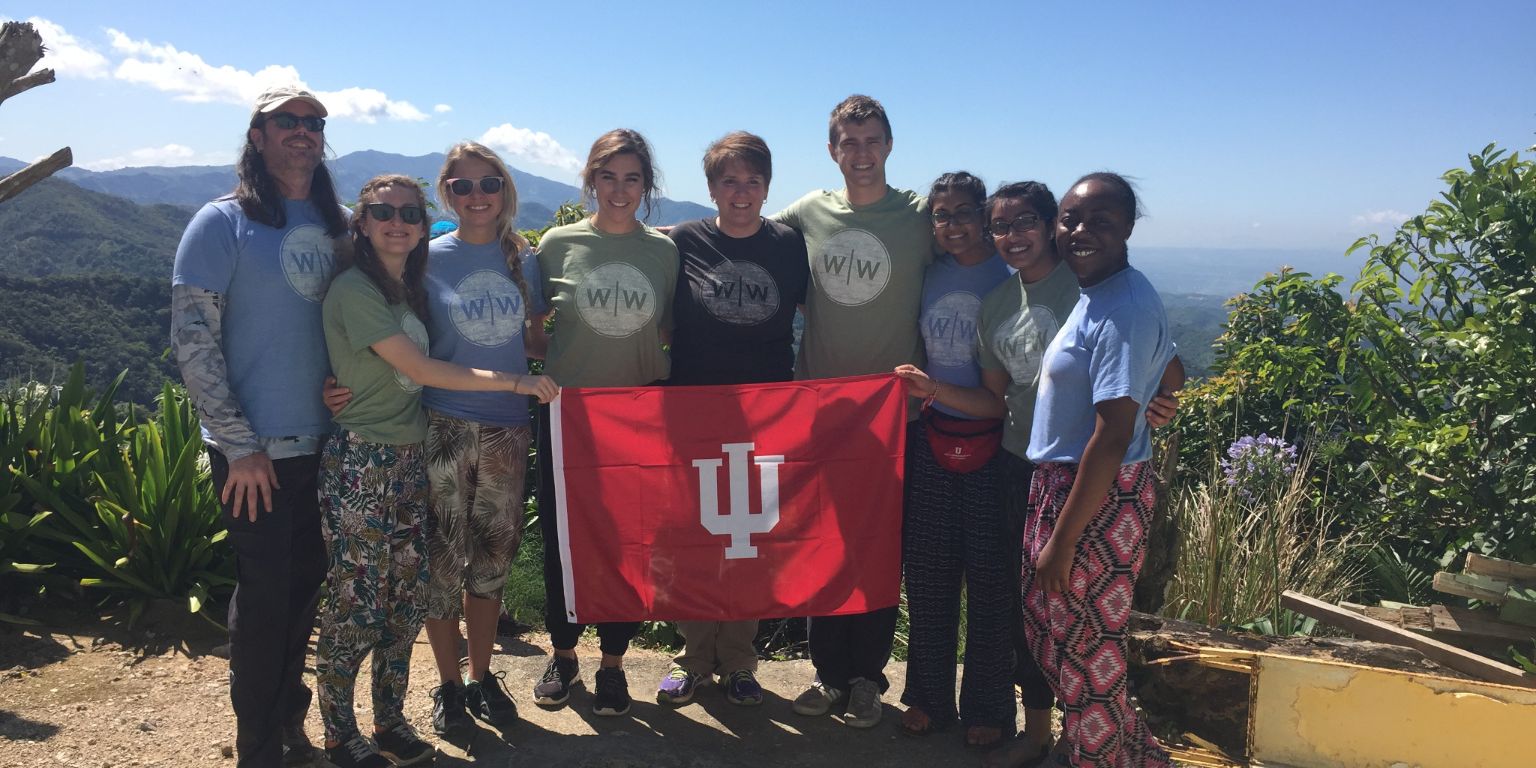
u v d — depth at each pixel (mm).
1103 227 2650
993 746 3486
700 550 3557
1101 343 2637
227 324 2908
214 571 4770
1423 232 4691
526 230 5867
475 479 3348
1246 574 4648
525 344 3688
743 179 3461
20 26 3816
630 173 3426
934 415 3498
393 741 3215
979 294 3496
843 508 3541
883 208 3668
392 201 2904
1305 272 5906
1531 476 4316
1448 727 3000
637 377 3635
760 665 4309
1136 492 2725
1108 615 2762
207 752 3312
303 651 3109
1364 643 3771
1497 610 4145
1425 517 4898
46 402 5105
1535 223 4230
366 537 3021
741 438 3527
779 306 3588
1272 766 3176
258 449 2838
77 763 3174
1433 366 4871
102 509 4516
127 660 4078
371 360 2971
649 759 3340
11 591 4449
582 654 4480
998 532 3395
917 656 3582
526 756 3326
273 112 2852
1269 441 5578
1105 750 2822
